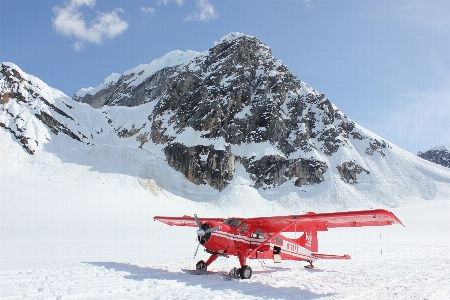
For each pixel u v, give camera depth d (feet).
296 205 202.49
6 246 62.13
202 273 39.73
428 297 30.07
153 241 82.23
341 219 35.94
